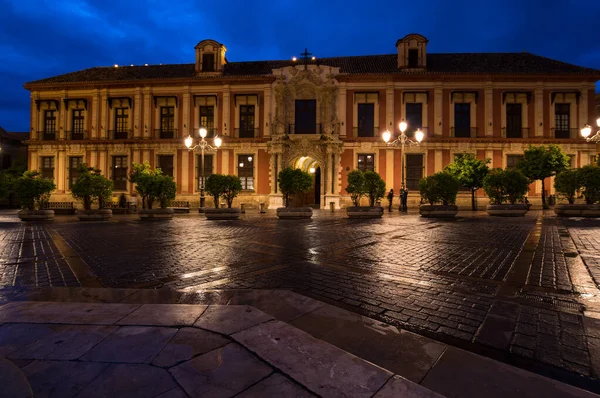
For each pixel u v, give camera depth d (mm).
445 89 25484
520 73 24422
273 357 2154
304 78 25938
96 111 27359
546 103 24656
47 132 28266
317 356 2172
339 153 25500
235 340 2406
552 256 5621
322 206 25484
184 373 1989
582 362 2174
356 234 9023
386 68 26828
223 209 15203
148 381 1907
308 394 1776
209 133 27094
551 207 22641
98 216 14836
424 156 25406
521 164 20422
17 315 2949
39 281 4344
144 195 15742
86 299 3520
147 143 26875
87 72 30000
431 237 8180
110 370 2027
